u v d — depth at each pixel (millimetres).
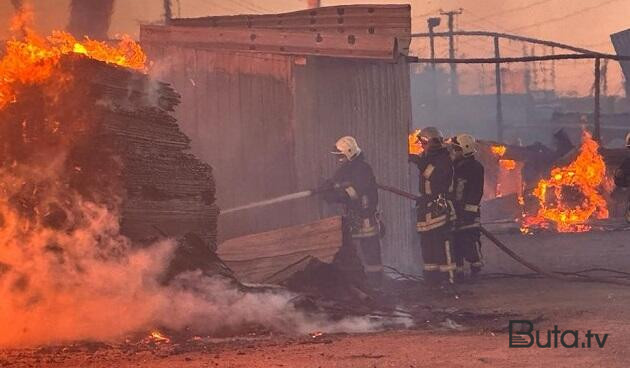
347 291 15406
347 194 18578
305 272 15562
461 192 19406
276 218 19719
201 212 14336
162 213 13703
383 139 21203
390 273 21125
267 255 16375
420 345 10805
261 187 19875
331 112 20391
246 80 20016
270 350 10609
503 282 19219
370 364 9422
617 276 19578
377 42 19203
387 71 21297
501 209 40375
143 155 13523
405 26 19625
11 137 13164
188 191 14203
